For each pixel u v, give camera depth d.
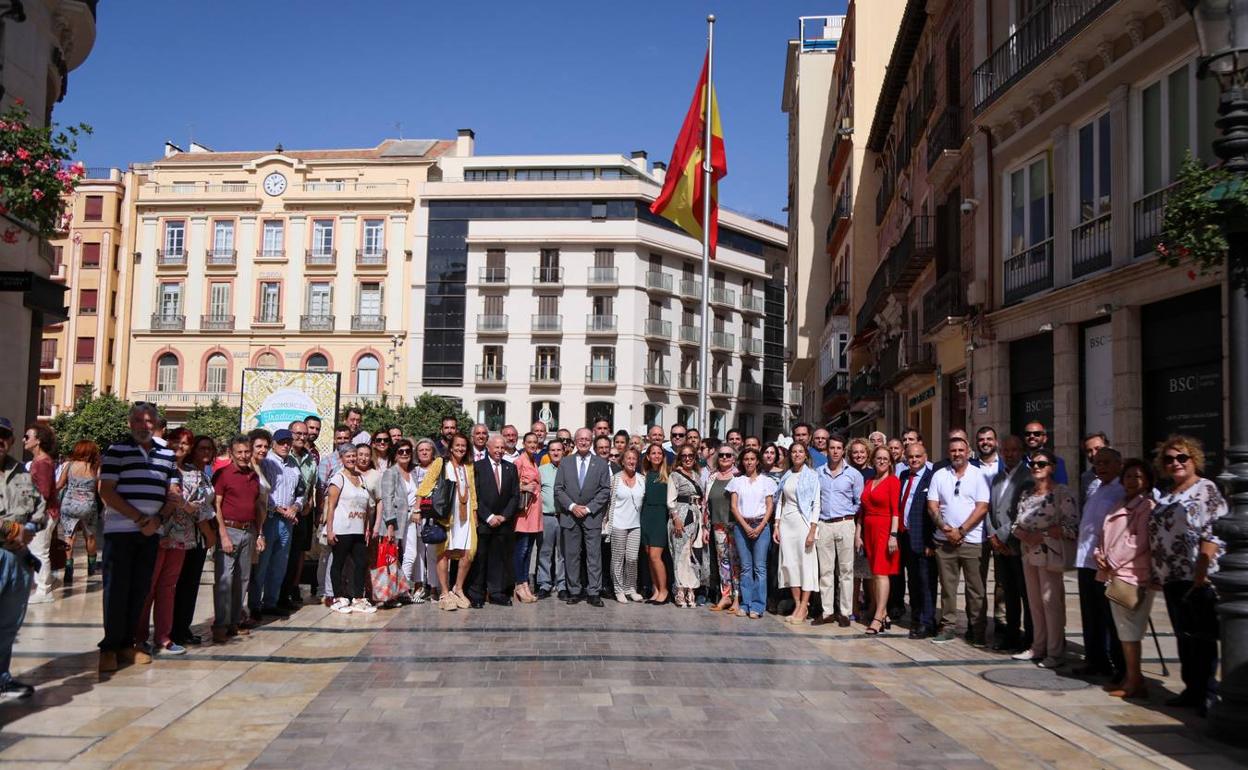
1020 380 16.98
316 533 11.75
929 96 22.50
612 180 60.38
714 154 18.33
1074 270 14.92
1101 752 5.68
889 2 31.91
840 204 35.97
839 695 7.07
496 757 5.43
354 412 12.73
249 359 59.44
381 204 59.91
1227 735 5.84
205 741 5.68
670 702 6.75
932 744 5.81
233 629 9.20
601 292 60.53
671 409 63.22
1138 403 13.26
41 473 11.09
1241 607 5.80
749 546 11.12
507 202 60.16
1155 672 7.92
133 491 7.47
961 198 19.62
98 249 59.41
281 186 60.03
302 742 5.68
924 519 9.66
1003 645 8.95
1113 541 7.12
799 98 41.00
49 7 17.45
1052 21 15.34
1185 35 12.13
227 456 11.91
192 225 60.19
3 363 16.73
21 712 6.29
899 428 27.53
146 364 59.72
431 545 11.99
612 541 12.09
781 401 73.69
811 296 40.34
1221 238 6.18
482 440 11.59
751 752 5.59
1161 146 12.78
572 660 8.17
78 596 11.62
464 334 59.84
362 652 8.45
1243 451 5.87
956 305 19.48
